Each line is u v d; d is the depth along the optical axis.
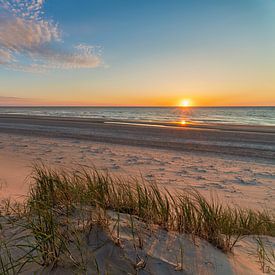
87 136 17.41
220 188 6.76
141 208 2.65
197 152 12.18
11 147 12.48
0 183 5.99
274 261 2.29
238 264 1.97
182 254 1.86
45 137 16.72
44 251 1.65
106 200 2.84
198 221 2.45
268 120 42.19
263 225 3.79
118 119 39.12
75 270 1.57
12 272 1.59
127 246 1.82
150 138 16.67
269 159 10.76
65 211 2.38
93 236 1.89
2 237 2.04
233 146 13.86
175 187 6.67
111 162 9.67
